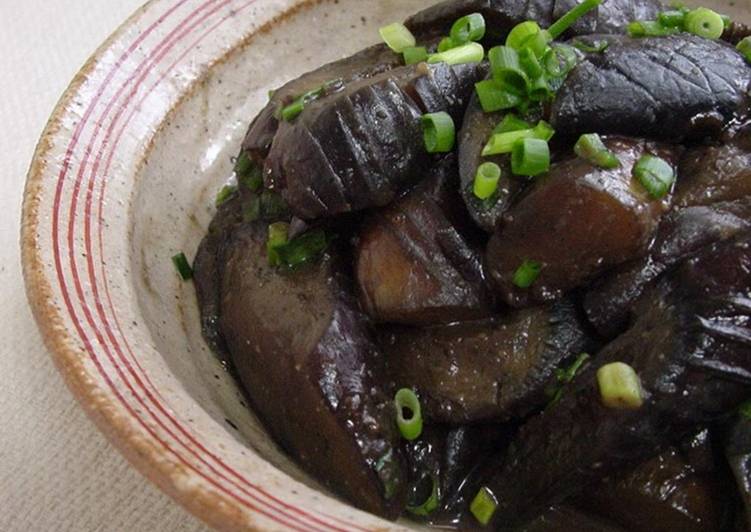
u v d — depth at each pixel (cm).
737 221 41
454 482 43
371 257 43
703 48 43
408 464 43
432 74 44
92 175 45
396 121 43
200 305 47
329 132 42
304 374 42
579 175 40
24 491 45
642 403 39
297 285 44
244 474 38
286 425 43
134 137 46
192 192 49
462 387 43
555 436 40
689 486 40
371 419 42
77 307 41
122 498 44
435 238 43
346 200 43
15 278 50
